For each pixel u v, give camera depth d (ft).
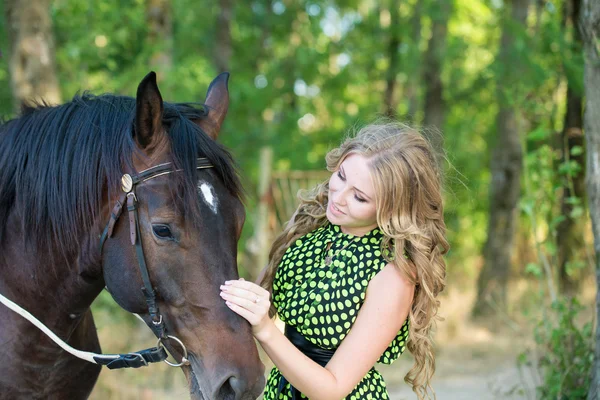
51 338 8.08
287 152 42.14
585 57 11.15
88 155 7.63
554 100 20.84
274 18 48.73
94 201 7.58
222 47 39.78
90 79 29.04
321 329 7.37
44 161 7.84
